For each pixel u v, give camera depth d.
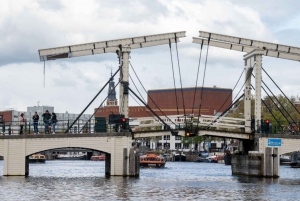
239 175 65.12
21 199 37.44
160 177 63.12
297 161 105.94
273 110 125.75
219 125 61.81
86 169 89.38
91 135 54.22
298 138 59.47
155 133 58.91
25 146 53.81
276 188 46.81
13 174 53.94
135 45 58.25
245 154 64.81
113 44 57.47
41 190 42.62
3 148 53.78
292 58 61.25
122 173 54.81
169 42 58.84
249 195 41.47
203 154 161.25
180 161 164.00
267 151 59.00
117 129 56.69
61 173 71.94
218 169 96.50
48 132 55.22
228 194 42.00
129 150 54.72
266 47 60.31
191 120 60.31
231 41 60.00
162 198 38.91
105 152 54.53
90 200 37.22
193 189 45.41
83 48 57.50
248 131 62.53
